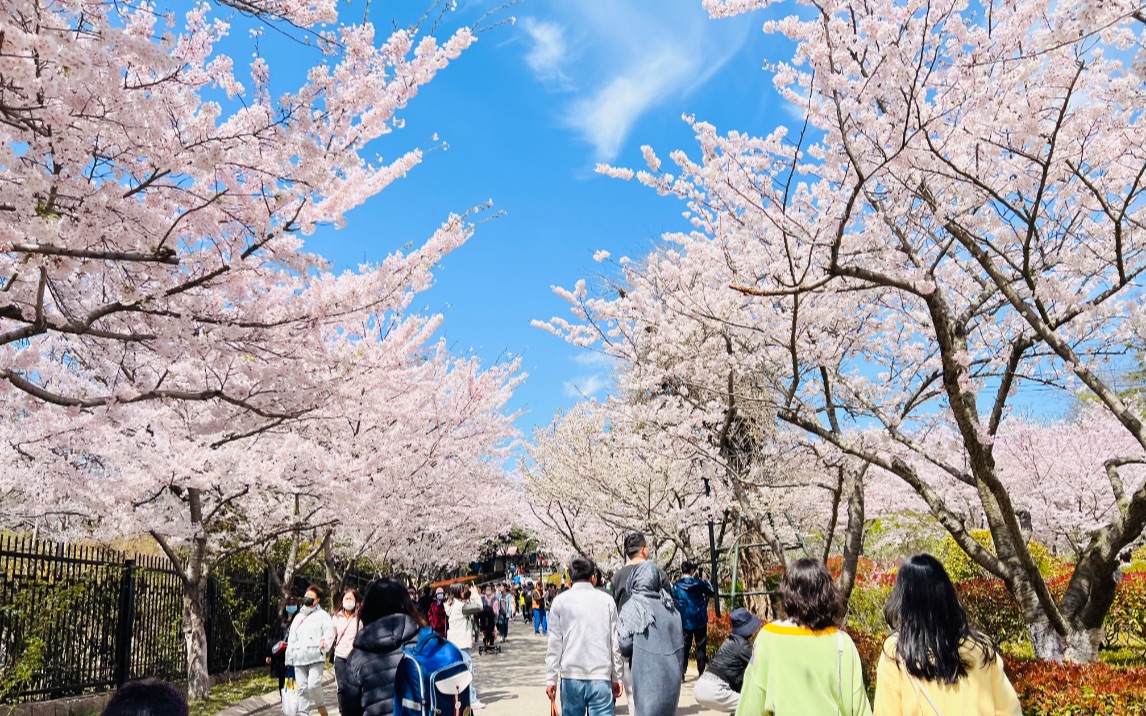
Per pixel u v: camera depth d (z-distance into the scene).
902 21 5.95
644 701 5.20
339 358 7.55
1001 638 10.31
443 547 25.27
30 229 4.40
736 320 8.79
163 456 9.84
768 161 7.47
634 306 10.03
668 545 19.41
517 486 24.09
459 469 17.39
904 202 7.22
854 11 6.20
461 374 15.39
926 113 5.96
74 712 9.10
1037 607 6.87
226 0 4.83
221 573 13.84
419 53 5.77
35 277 5.79
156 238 5.62
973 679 2.75
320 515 12.58
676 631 5.44
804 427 7.49
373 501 12.77
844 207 7.10
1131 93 5.56
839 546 16.08
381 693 3.87
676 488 15.41
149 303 5.85
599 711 5.65
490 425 16.42
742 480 9.35
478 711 10.27
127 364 7.94
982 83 5.95
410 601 4.20
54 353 9.91
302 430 11.92
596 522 19.69
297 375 7.30
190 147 5.28
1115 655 9.48
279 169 5.55
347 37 5.26
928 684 2.76
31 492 10.41
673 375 9.73
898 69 5.56
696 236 9.71
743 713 3.11
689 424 9.95
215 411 7.81
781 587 3.22
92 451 9.41
